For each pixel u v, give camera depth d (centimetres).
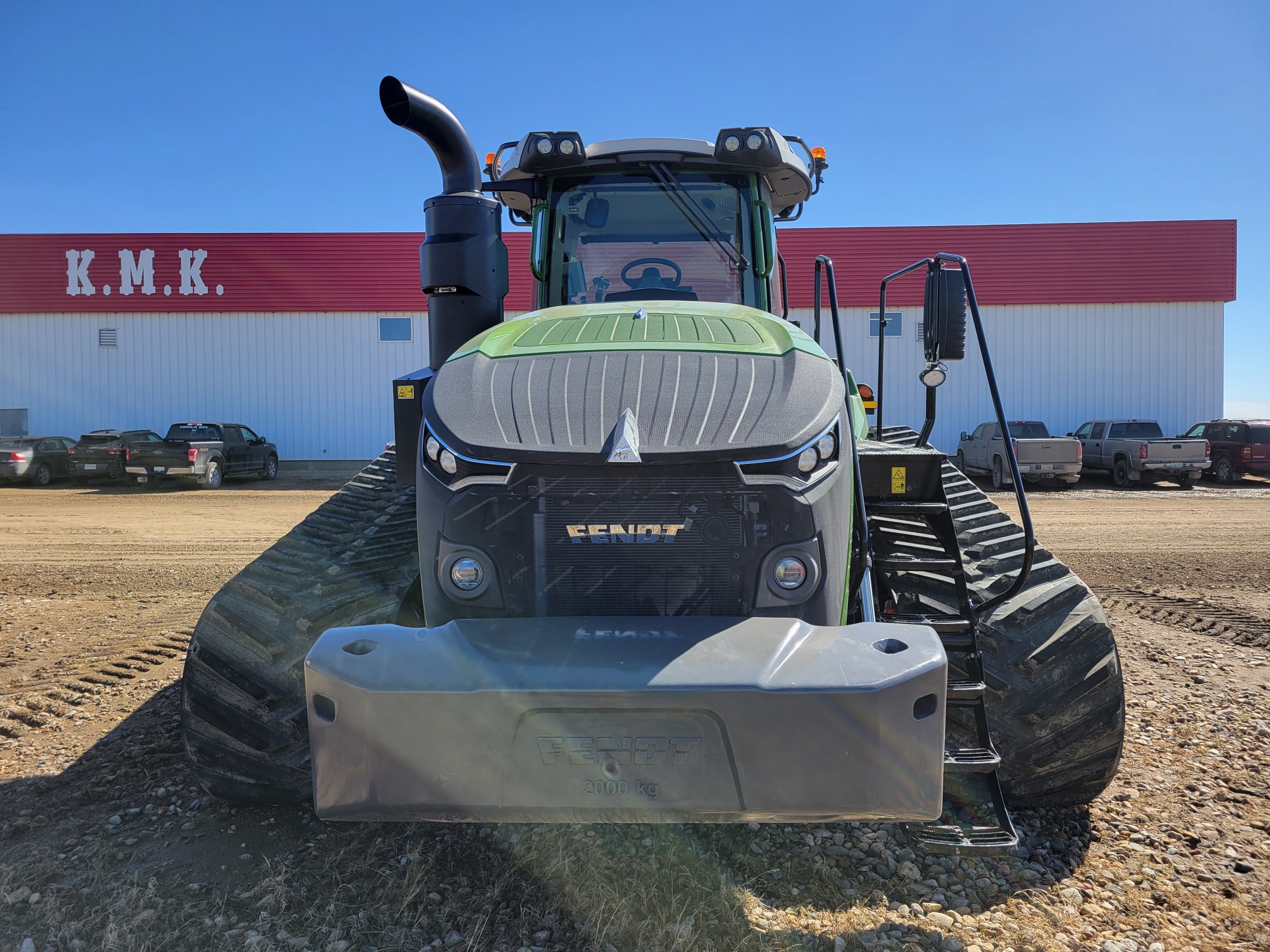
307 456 2530
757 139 382
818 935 251
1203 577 863
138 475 1939
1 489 1956
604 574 236
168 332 2530
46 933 246
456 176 351
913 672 208
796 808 208
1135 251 2378
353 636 226
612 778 210
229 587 332
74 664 531
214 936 246
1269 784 361
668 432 237
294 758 308
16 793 344
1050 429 2420
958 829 269
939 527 307
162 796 341
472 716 209
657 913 260
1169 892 279
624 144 389
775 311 412
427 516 247
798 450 237
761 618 231
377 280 2502
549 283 403
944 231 2384
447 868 287
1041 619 318
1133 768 378
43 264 2517
